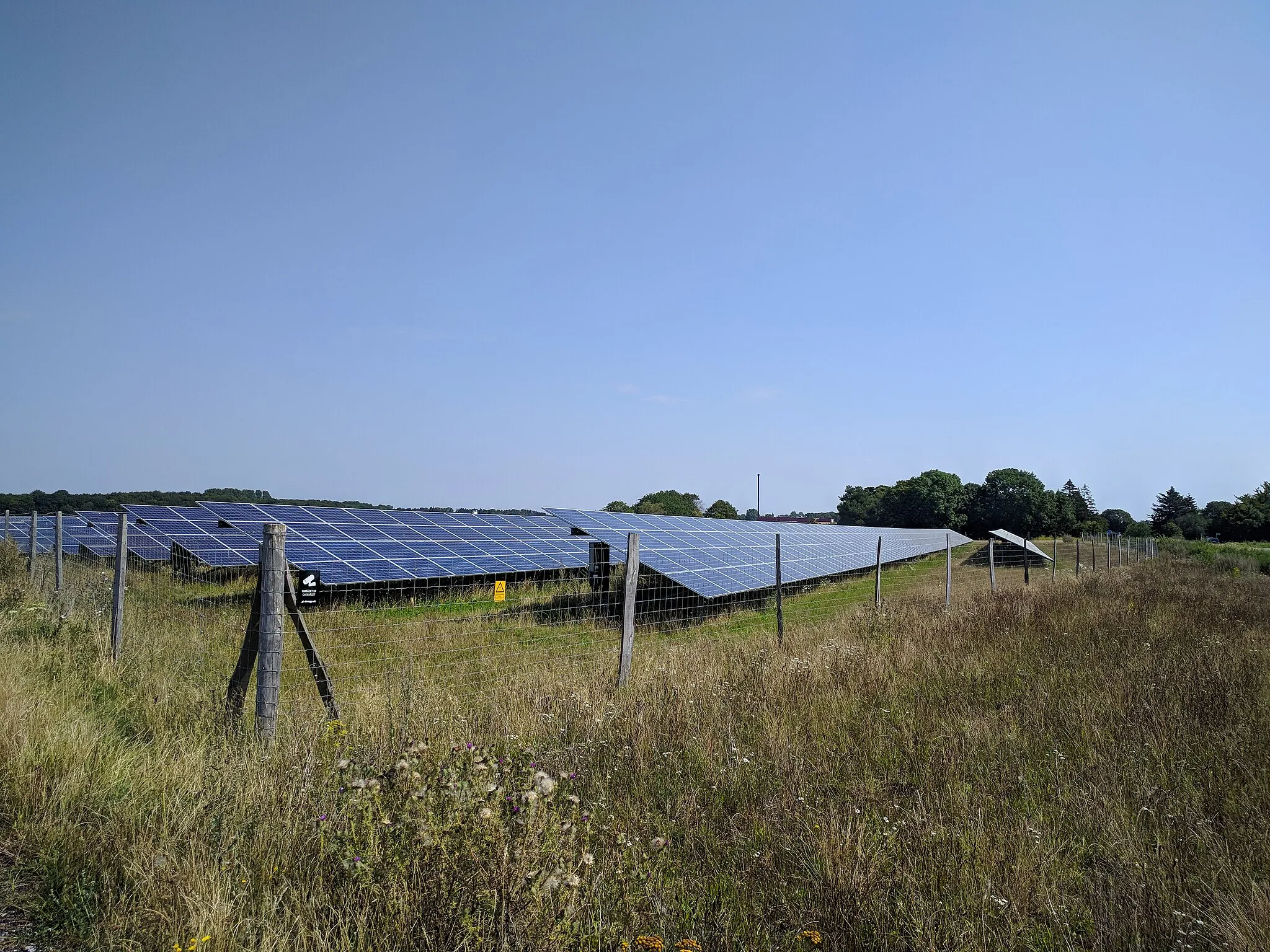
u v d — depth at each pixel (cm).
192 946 305
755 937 353
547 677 799
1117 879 406
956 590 2198
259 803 439
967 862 413
